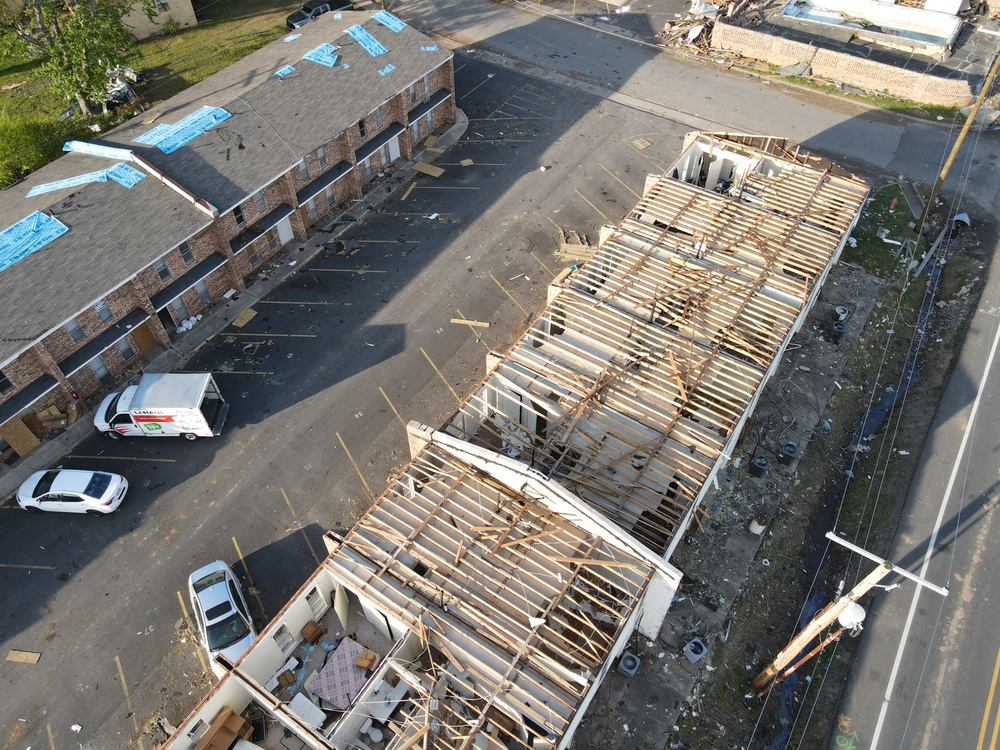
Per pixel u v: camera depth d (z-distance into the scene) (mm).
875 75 47094
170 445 28781
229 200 31812
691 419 25031
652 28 53781
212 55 49688
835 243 30703
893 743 21641
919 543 26031
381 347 32344
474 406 25188
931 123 44844
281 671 21906
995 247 36344
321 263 36000
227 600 23266
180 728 18250
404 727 18609
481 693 18984
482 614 20016
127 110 44469
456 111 45781
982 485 27484
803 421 29750
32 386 27688
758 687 22406
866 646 23594
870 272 35781
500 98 46938
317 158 36031
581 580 20359
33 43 39812
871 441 29609
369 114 37500
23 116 43500
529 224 38281
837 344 32531
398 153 41594
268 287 34781
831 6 53531
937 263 37125
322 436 29078
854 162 42000
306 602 21625
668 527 22609
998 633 23703
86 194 30344
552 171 41500
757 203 32656
